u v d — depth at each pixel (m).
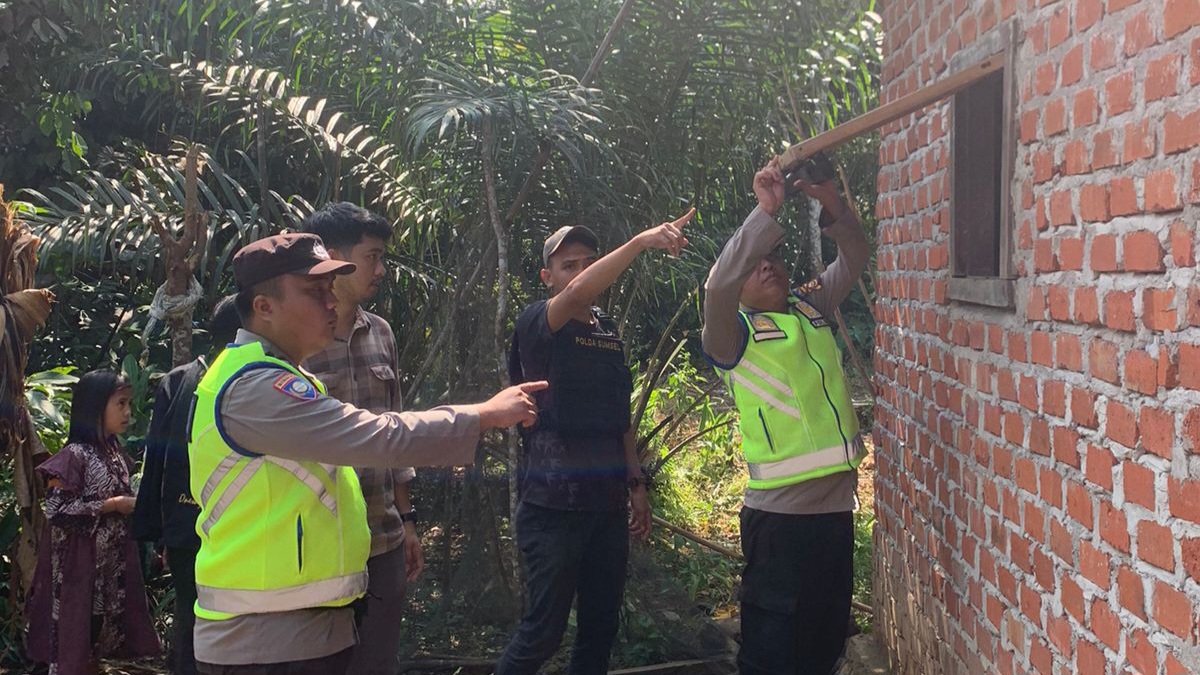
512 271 5.18
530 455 3.91
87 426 4.42
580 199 5.18
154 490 3.68
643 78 5.45
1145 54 2.06
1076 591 2.45
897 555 4.32
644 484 4.35
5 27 6.60
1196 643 1.89
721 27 5.37
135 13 6.17
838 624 3.94
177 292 4.68
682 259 5.86
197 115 5.67
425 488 5.02
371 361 3.61
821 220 4.07
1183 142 1.91
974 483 3.24
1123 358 2.18
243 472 2.54
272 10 5.09
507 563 4.91
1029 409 2.74
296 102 5.47
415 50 5.05
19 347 4.68
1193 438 1.89
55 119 6.93
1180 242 1.93
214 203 5.36
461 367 5.00
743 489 8.38
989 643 3.12
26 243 4.82
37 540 4.77
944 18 3.52
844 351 13.21
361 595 2.74
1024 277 2.75
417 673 4.77
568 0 5.36
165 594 5.30
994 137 3.08
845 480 3.85
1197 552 1.89
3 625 5.02
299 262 2.62
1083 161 2.36
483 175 4.95
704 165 5.79
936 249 3.64
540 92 4.77
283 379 2.52
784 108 5.68
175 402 3.61
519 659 3.85
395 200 5.48
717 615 5.80
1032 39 2.67
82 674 4.32
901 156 4.14
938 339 3.63
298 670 2.59
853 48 5.23
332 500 2.63
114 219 5.31
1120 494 2.21
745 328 3.81
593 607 4.07
